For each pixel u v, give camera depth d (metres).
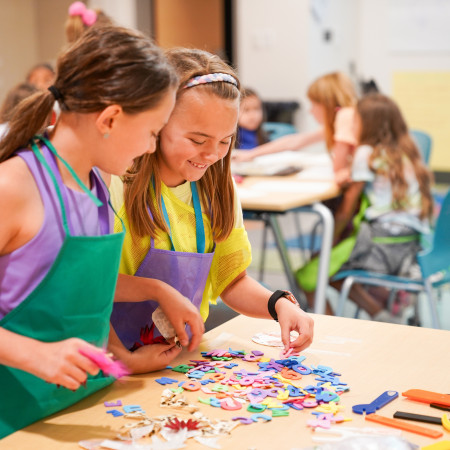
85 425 0.99
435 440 0.94
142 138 0.99
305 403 1.05
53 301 0.98
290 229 5.09
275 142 3.87
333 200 3.00
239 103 1.24
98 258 1.00
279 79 6.27
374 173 2.89
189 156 1.22
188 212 1.34
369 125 2.93
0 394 0.99
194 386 1.12
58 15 6.23
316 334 1.37
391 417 1.01
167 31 6.79
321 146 6.14
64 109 0.99
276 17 6.20
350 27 6.51
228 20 6.85
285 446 0.92
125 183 1.27
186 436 0.94
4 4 5.98
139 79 0.95
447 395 1.06
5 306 0.99
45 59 6.38
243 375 1.16
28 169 0.98
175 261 1.30
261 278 3.62
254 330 1.42
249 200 2.67
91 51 0.96
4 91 6.10
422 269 2.58
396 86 6.43
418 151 2.95
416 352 1.28
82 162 1.01
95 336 1.05
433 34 6.20
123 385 1.14
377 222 2.89
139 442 0.93
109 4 6.04
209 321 1.72
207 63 1.21
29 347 0.93
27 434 0.97
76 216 1.01
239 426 0.98
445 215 2.47
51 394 1.01
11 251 0.98
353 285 3.06
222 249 1.41
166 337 1.23
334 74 3.28
